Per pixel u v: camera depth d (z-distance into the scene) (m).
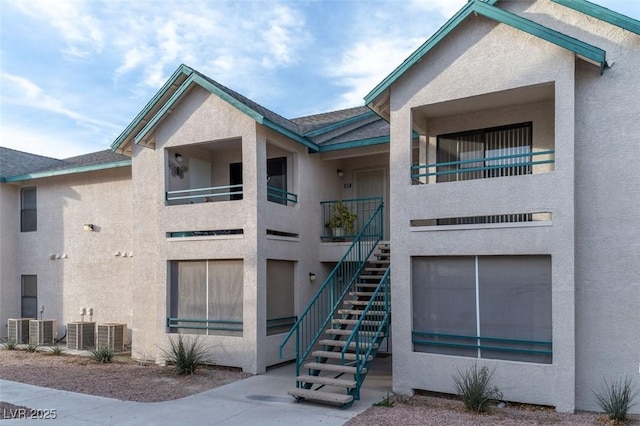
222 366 11.42
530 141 9.72
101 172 15.56
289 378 10.56
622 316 7.93
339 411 8.08
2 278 16.61
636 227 7.91
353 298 11.35
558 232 8.03
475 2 8.62
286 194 12.43
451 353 8.91
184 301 12.12
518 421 7.36
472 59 8.95
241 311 11.37
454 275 9.02
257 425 7.42
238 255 11.31
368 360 9.05
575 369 8.02
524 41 8.47
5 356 13.48
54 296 16.27
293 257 12.41
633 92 8.02
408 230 9.34
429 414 7.78
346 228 13.30
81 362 12.55
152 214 13.04
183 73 12.03
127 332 14.77
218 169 13.91
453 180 10.42
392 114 9.63
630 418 7.50
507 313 8.51
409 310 9.20
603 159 8.19
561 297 7.94
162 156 12.45
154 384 10.09
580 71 8.38
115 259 15.15
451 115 10.45
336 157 13.40
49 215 16.53
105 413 8.09
